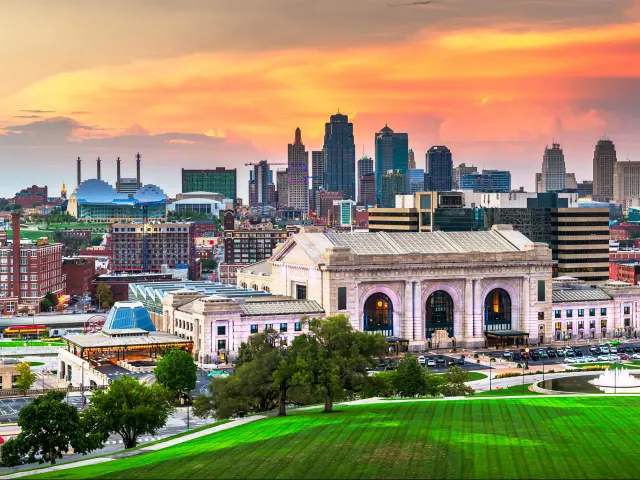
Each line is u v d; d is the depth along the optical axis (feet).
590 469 389.80
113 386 571.28
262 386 572.92
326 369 556.10
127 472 419.95
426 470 395.34
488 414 518.37
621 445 430.20
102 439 558.97
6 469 536.83
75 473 428.15
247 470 408.87
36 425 536.83
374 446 438.40
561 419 497.46
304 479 392.06
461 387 652.89
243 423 539.29
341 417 526.16
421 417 512.22
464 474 387.55
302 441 458.09
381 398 631.56
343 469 402.11
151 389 580.71
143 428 562.25
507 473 387.14
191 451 459.73
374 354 588.09
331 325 578.25
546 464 398.83
